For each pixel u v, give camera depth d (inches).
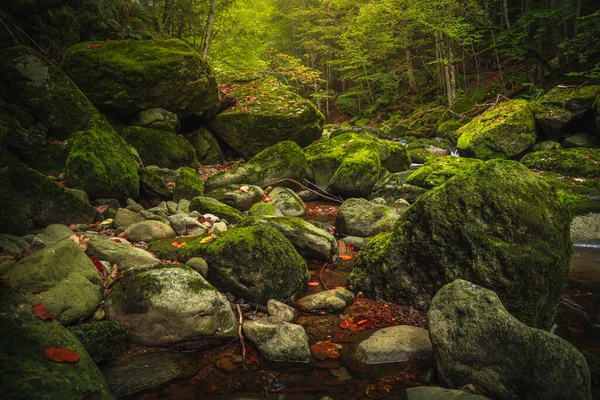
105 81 250.8
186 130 331.9
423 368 90.7
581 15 505.0
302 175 274.4
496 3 749.9
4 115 179.2
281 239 130.6
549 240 107.0
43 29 265.3
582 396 77.0
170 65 267.9
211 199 199.6
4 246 112.7
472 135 377.7
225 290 122.0
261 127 335.3
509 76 601.6
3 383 56.2
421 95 759.7
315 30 781.9
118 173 186.2
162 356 92.9
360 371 90.0
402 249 121.5
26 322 70.9
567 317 117.6
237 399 79.4
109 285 107.5
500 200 108.7
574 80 455.8
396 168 331.6
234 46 564.1
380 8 604.7
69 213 152.2
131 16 371.9
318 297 121.0
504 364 79.5
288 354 93.7
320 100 957.8
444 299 88.7
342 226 196.4
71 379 62.6
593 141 333.7
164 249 134.7
